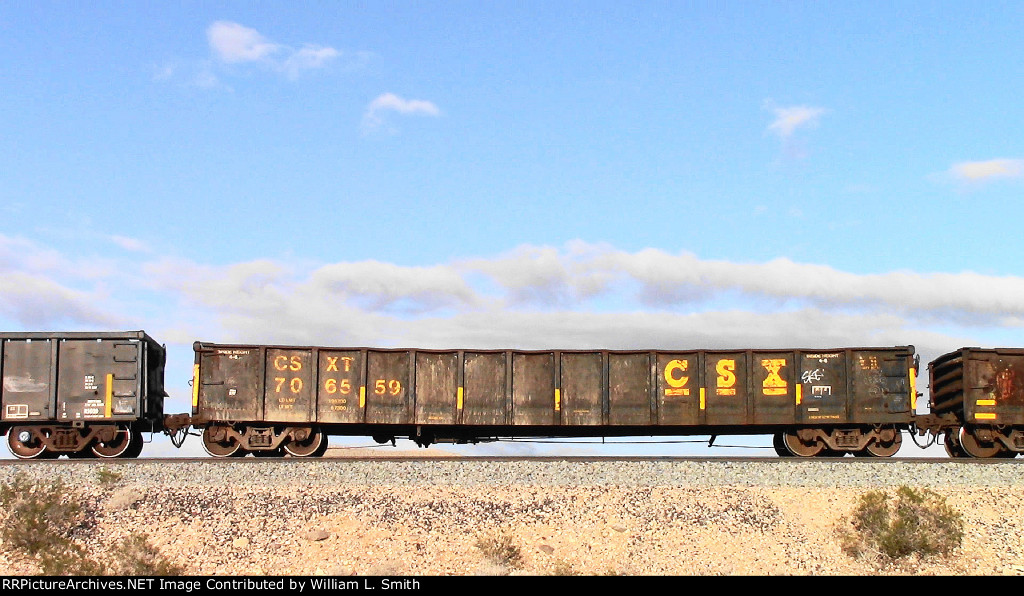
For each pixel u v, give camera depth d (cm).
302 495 1666
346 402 2178
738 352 2206
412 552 1456
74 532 1525
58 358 2123
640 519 1590
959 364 2214
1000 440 2216
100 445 2158
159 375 2281
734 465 1852
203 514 1580
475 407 2191
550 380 2200
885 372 2200
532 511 1611
